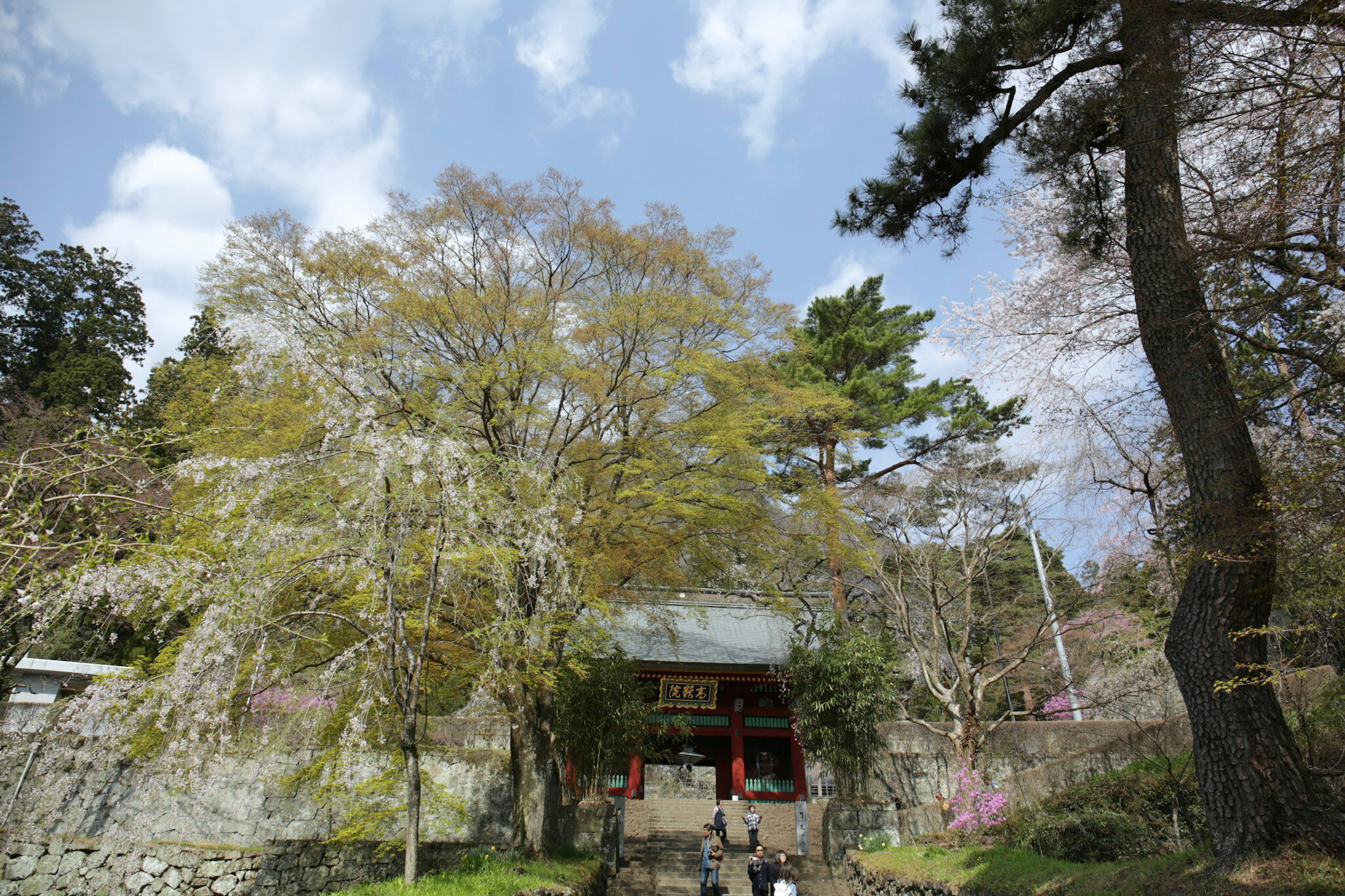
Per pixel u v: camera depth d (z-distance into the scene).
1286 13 5.98
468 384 11.30
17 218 26.22
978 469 16.30
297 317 10.99
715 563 13.98
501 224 12.86
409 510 7.77
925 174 8.84
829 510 13.49
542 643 9.58
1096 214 8.91
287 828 12.73
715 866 13.12
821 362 22.12
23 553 6.32
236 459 7.62
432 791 11.31
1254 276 7.30
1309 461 6.89
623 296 12.59
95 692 7.79
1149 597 14.74
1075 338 9.77
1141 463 11.47
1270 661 8.08
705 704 18.91
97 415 22.41
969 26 8.27
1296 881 5.62
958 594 15.56
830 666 14.46
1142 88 6.90
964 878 9.77
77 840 11.51
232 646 6.99
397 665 8.05
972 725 13.73
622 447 12.66
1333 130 6.16
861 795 14.41
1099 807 10.06
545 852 11.35
